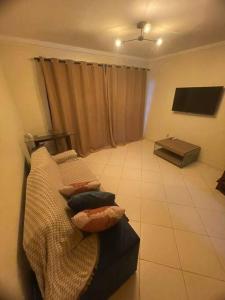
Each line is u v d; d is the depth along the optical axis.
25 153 2.41
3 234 0.78
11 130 1.73
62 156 2.38
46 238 0.90
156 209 2.04
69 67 2.89
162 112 3.97
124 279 1.25
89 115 3.40
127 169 2.96
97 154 3.59
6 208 0.91
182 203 2.14
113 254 1.04
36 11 1.64
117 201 2.16
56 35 2.36
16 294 0.75
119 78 3.59
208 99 2.92
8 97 2.20
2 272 0.67
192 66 3.10
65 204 1.21
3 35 2.32
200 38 2.46
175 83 3.50
